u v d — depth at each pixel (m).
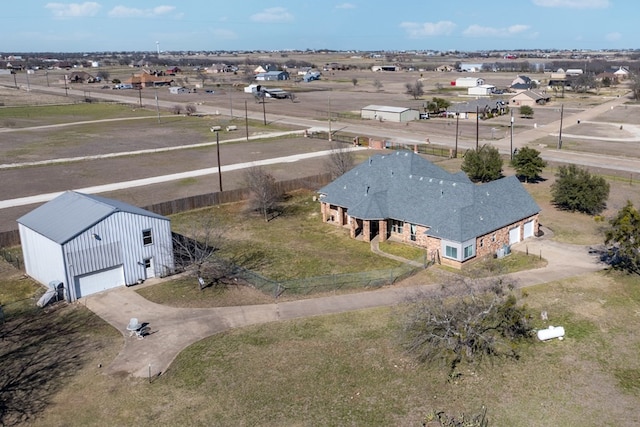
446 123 135.88
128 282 45.38
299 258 51.50
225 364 33.69
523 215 53.72
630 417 28.38
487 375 32.12
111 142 113.62
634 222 43.66
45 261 44.44
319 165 89.56
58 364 34.03
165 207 64.50
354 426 28.09
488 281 43.91
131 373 32.97
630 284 43.66
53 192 74.25
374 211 54.69
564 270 46.69
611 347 34.75
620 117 141.50
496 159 78.31
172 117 150.62
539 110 159.38
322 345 35.59
